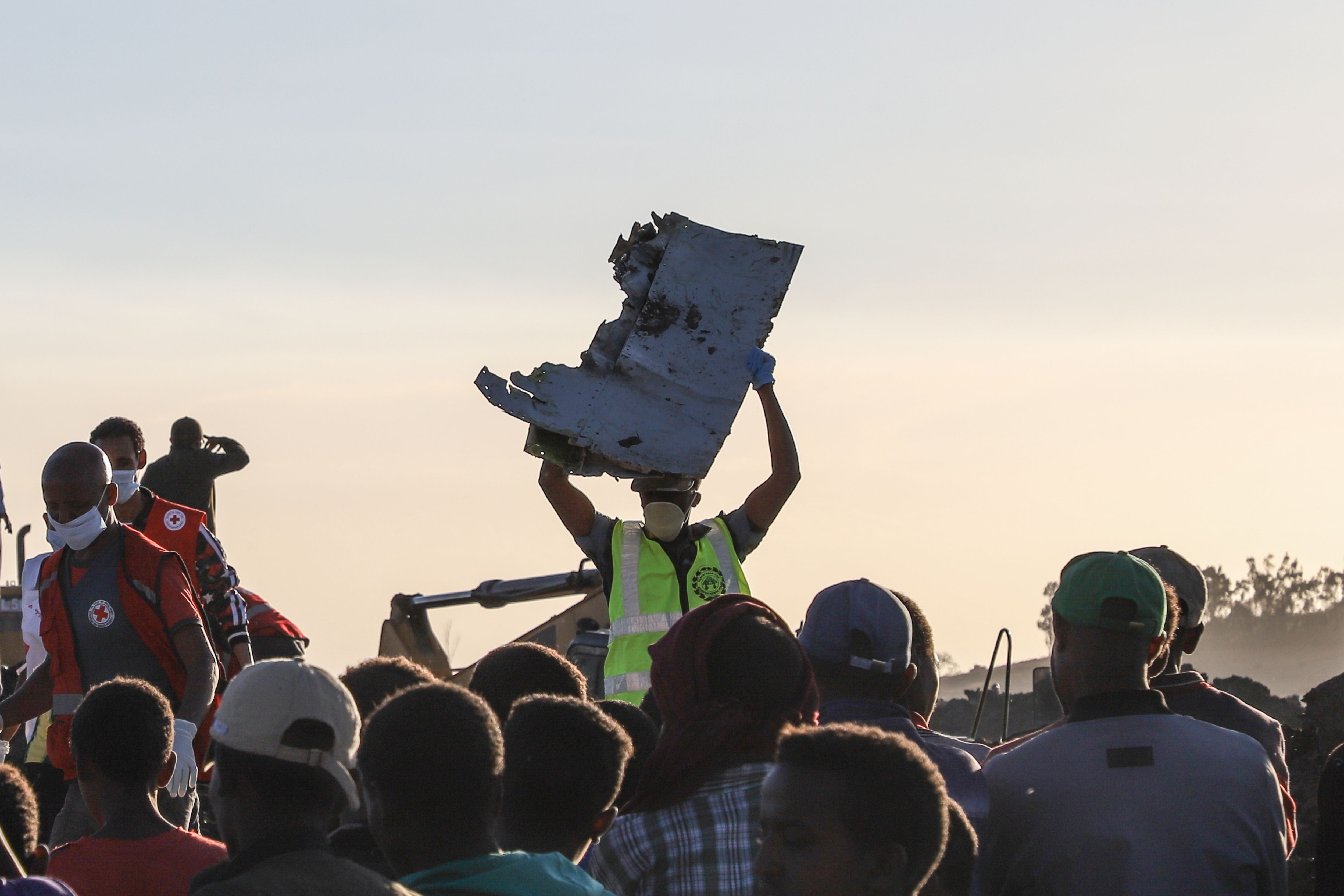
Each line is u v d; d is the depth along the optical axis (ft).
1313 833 41.73
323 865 13.50
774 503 28.43
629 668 27.30
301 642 44.52
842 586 19.26
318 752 14.02
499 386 27.20
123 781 19.42
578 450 27.53
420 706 13.83
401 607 58.80
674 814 16.15
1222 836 17.52
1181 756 17.80
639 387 27.45
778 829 12.26
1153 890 17.29
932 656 21.03
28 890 13.83
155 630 27.81
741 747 16.26
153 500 31.40
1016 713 128.57
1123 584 18.25
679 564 27.96
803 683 16.79
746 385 27.73
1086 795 17.74
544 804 15.43
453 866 13.60
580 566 58.70
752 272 28.09
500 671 19.16
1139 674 18.43
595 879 16.49
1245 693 111.96
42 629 28.09
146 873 19.08
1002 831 18.22
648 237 28.17
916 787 12.21
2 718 27.89
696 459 27.25
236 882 13.16
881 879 12.14
